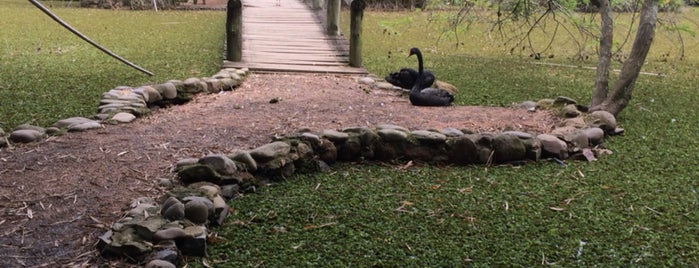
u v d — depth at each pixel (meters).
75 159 3.60
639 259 2.80
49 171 3.40
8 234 2.67
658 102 6.31
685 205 3.49
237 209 3.25
